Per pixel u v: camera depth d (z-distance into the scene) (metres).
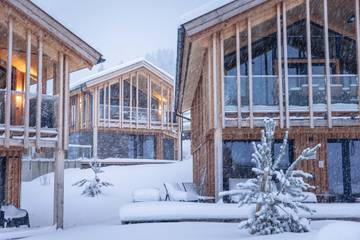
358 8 13.90
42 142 13.01
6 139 12.12
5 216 13.20
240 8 13.34
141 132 33.25
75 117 33.19
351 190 14.90
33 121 13.55
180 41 13.99
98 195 21.06
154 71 32.91
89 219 16.48
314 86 14.05
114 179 24.89
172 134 34.31
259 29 15.27
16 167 15.40
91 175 25.98
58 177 13.29
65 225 15.20
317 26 16.28
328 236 4.97
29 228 12.55
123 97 33.69
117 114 31.94
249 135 14.65
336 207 11.94
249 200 8.97
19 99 13.51
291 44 15.96
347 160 15.02
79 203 19.45
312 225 10.49
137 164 30.88
